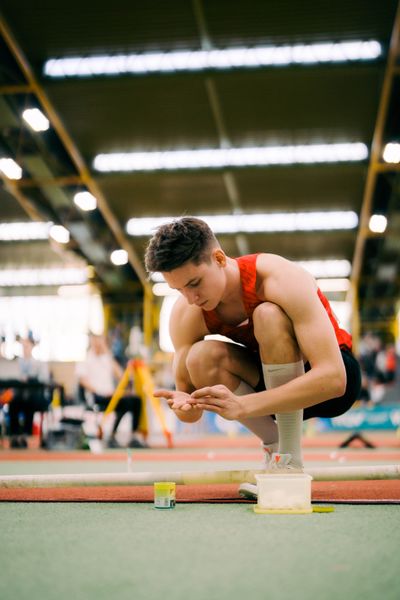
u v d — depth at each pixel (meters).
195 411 2.08
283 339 1.82
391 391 12.26
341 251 14.80
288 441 1.88
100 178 11.88
